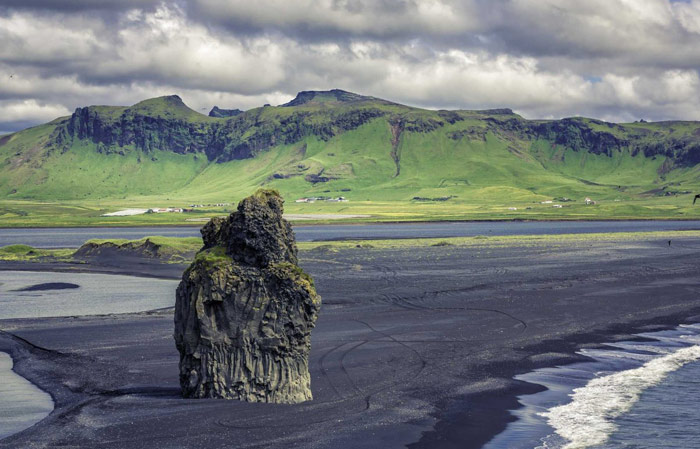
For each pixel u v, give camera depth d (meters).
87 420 33.69
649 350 49.72
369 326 58.75
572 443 30.64
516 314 64.25
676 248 143.12
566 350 49.72
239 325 36.97
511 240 172.62
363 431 32.19
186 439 30.94
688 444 30.33
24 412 35.72
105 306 73.94
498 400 37.31
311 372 43.22
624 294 76.06
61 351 50.28
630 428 32.56
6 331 58.28
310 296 36.75
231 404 36.09
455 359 46.81
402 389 39.47
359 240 189.00
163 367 45.12
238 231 37.66
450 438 31.39
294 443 30.56
